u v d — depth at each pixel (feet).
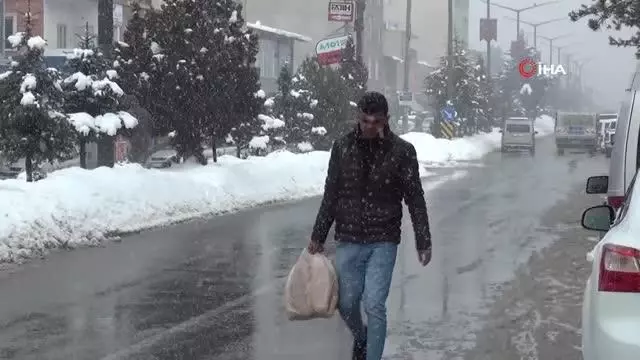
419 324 28.02
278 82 107.86
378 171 20.34
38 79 51.70
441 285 34.81
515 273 37.68
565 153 171.73
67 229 43.39
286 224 53.98
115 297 31.60
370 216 20.48
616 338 15.30
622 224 16.89
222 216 57.72
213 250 43.09
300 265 20.74
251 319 28.53
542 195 77.82
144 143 87.20
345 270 20.72
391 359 23.91
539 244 46.75
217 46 70.23
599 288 15.98
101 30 61.82
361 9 110.52
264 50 167.12
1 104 51.31
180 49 68.74
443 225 55.31
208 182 62.39
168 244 44.78
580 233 51.31
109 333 26.37
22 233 40.24
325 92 108.47
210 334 26.48
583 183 92.22
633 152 31.71
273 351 24.61
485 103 226.38
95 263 38.60
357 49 111.75
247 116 74.74
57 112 52.31
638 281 15.48
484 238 49.16
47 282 34.12
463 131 194.80
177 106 69.15
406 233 50.70
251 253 42.32
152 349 24.61
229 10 73.61
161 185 55.57
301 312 20.54
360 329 21.45
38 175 56.44
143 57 68.39
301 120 105.60
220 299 31.60
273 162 76.48
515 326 27.86
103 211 47.73
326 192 20.88
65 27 122.72
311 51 212.23
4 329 26.68
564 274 37.50
